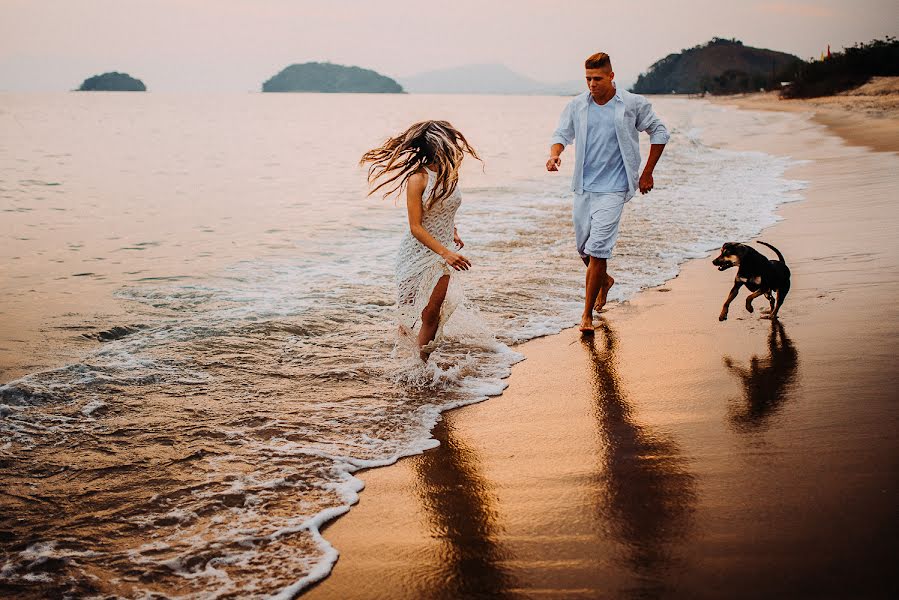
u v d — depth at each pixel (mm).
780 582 2428
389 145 4539
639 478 3258
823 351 4820
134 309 6262
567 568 2602
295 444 3752
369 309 6270
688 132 32188
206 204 13688
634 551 2678
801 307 5879
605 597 2412
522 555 2701
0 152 26656
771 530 2746
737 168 16875
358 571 2658
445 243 4641
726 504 2965
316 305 6387
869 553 2559
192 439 3781
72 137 36781
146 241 9703
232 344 5312
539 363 4973
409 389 4539
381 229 10688
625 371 4730
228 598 2506
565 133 6000
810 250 7773
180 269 7934
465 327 5484
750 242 8438
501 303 6426
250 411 4156
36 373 4602
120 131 43344
